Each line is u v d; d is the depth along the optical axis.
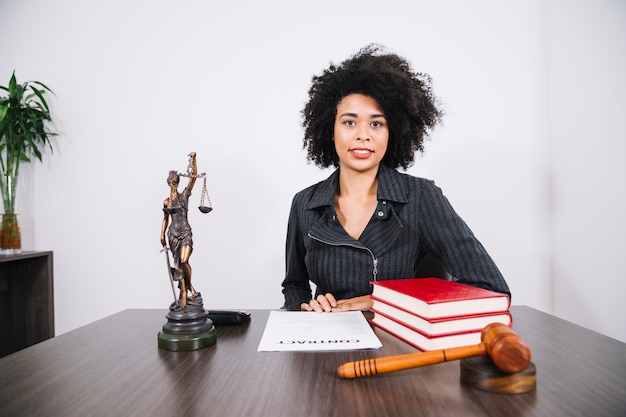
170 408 0.54
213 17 2.37
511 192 2.28
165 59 2.37
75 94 2.39
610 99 1.71
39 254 2.21
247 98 2.36
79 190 2.39
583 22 1.90
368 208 1.44
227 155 2.36
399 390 0.59
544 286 2.27
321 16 2.35
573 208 2.03
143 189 2.37
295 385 0.61
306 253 1.57
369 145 1.42
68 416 0.52
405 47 2.31
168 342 0.79
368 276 1.36
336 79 1.50
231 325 0.97
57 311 2.39
